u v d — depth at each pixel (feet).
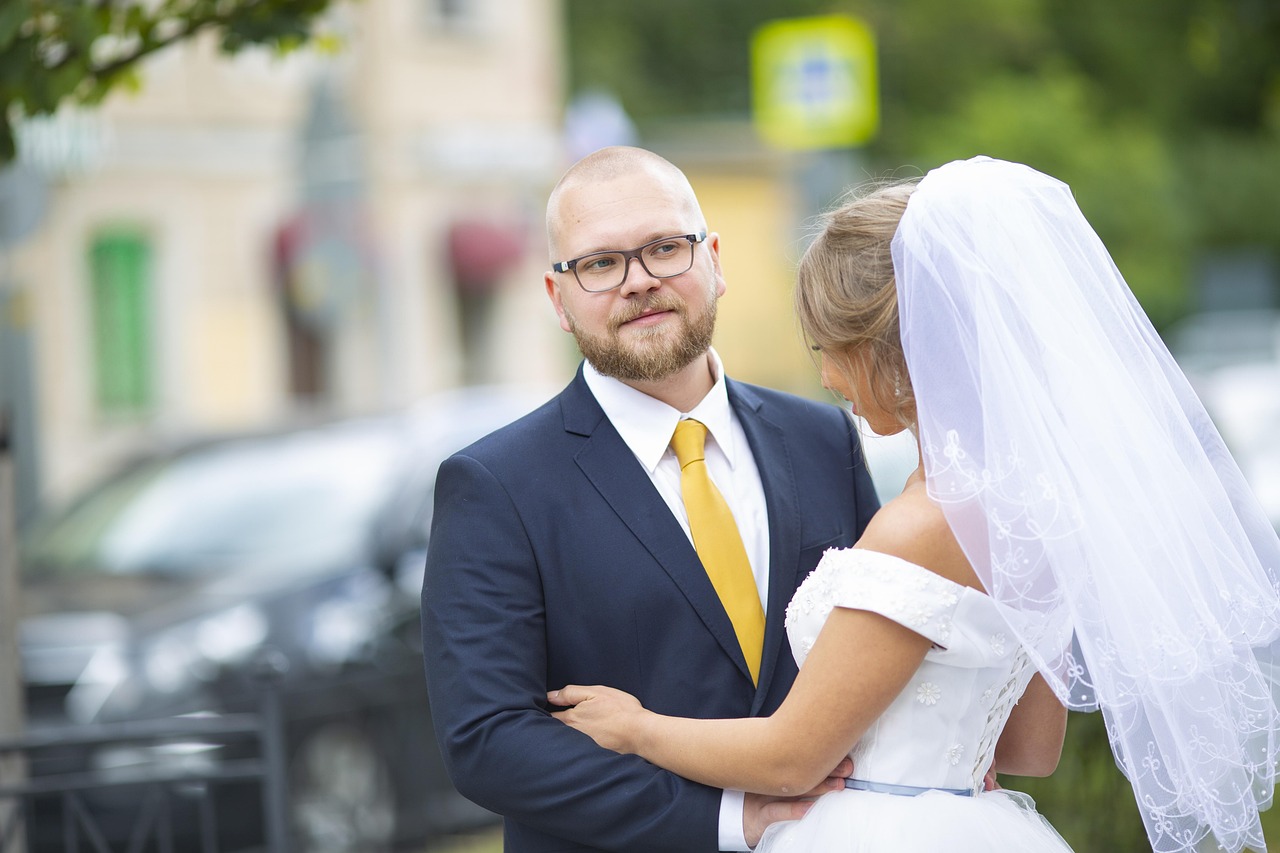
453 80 71.31
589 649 11.53
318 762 24.89
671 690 11.43
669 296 11.63
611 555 11.59
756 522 12.15
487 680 11.19
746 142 90.27
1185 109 126.82
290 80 65.10
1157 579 10.28
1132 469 10.36
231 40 17.02
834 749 10.55
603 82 121.49
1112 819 18.71
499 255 72.13
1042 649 10.43
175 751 23.47
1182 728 10.37
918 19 123.75
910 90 123.24
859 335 10.90
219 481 28.58
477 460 11.79
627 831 10.91
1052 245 10.58
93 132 33.78
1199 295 113.70
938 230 10.41
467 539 11.56
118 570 26.76
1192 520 10.54
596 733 11.15
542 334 76.48
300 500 27.63
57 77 15.84
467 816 26.86
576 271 11.72
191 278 62.13
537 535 11.59
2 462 17.04
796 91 51.55
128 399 61.26
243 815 24.16
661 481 11.96
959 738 10.77
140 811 23.17
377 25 67.46
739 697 11.49
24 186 31.07
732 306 89.20
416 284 69.62
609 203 11.64
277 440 29.55
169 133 61.16
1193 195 118.83
